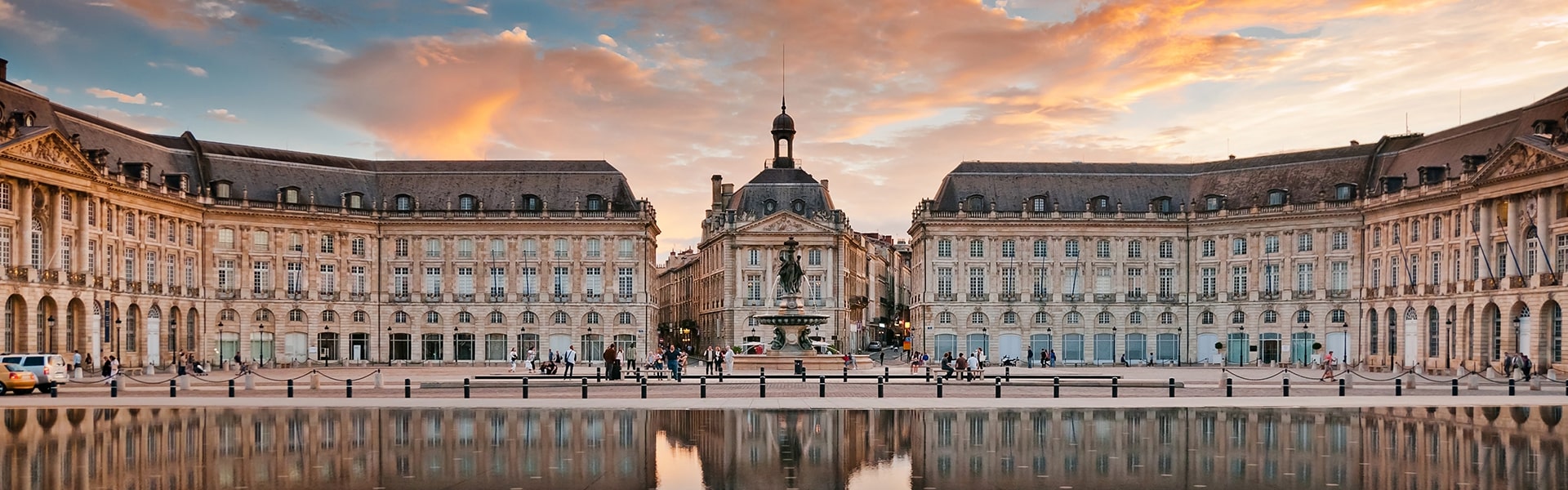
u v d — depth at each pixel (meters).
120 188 81.19
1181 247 104.69
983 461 26.66
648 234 105.50
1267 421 36.03
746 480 23.78
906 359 111.56
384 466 25.56
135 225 84.00
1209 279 103.62
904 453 27.89
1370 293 94.00
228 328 94.75
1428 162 90.25
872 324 150.12
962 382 55.59
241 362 83.75
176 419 36.56
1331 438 31.27
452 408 40.75
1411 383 52.56
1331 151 100.75
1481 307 78.19
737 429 33.44
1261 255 100.56
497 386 53.72
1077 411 40.03
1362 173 97.25
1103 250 105.12
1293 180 100.50
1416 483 23.31
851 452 28.19
